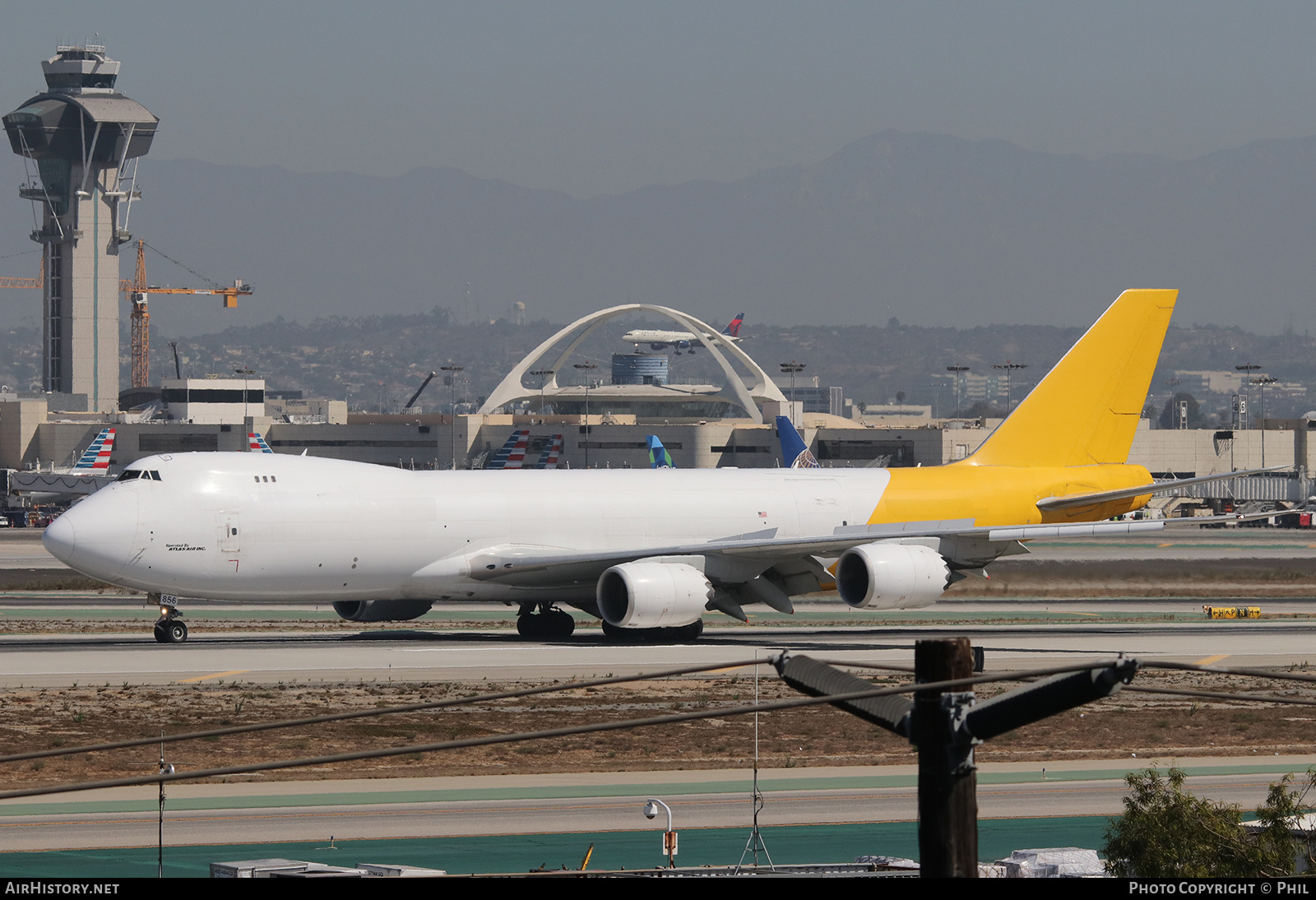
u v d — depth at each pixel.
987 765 141.12
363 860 103.94
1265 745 151.50
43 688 170.62
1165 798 96.19
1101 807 123.88
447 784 129.62
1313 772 124.44
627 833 113.00
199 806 120.38
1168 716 166.75
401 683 177.88
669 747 146.75
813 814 120.38
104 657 196.25
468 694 171.62
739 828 115.38
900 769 137.88
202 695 167.38
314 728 151.75
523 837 111.31
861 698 61.56
